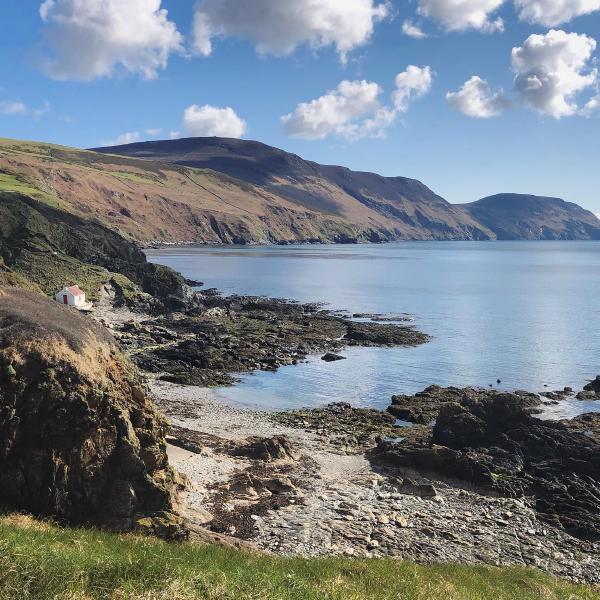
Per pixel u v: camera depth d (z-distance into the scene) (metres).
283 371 66.06
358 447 42.38
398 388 60.16
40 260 105.06
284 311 108.38
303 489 32.97
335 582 16.50
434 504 32.75
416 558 25.94
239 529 26.80
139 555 15.73
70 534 18.58
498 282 166.12
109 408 24.52
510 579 22.75
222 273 181.50
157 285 116.12
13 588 11.70
